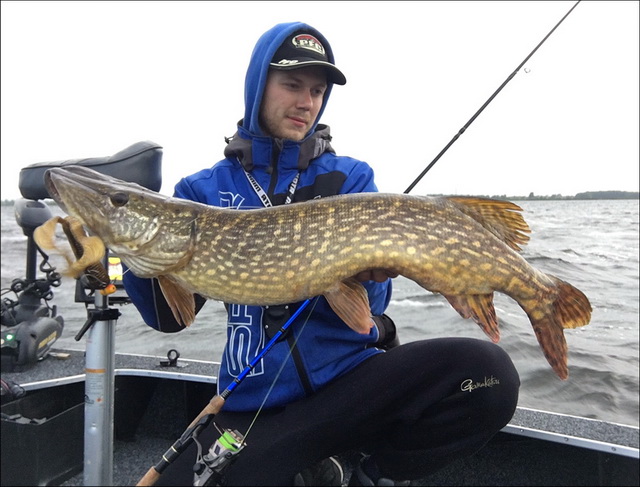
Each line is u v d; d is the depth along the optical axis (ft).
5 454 2.99
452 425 2.81
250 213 3.00
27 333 4.81
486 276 2.95
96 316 2.96
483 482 3.84
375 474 2.99
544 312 3.08
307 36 3.52
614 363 7.20
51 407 4.19
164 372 4.50
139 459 3.96
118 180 3.01
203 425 2.65
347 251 2.85
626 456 3.41
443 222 2.93
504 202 3.06
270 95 3.47
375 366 2.90
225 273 2.93
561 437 3.60
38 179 3.16
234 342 3.09
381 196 2.97
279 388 2.95
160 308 3.23
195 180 3.44
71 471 3.31
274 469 2.63
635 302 10.47
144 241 2.90
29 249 5.23
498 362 2.83
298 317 3.04
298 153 3.43
